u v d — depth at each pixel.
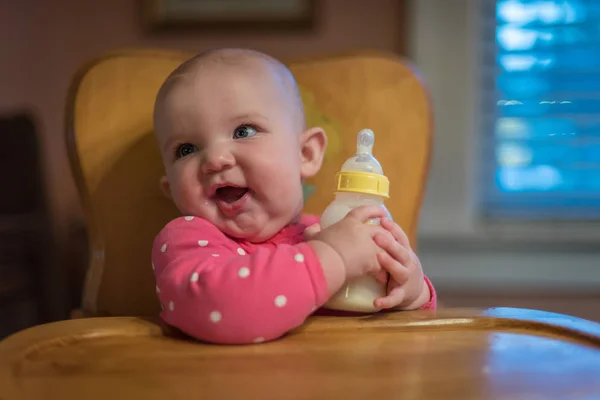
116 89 0.96
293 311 0.62
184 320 0.64
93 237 0.93
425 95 1.03
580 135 1.59
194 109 0.74
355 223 0.68
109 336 0.67
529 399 0.47
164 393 0.49
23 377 0.53
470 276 1.58
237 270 0.63
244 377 0.53
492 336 0.66
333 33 1.64
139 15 1.70
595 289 1.55
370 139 0.72
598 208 1.61
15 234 1.47
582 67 1.57
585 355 0.59
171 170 0.77
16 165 1.52
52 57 1.72
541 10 1.59
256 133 0.76
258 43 1.67
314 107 0.99
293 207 0.79
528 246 1.56
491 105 1.61
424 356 0.58
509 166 1.62
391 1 1.62
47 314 1.51
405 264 0.70
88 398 0.48
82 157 0.93
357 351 0.60
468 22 1.57
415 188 1.00
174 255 0.70
